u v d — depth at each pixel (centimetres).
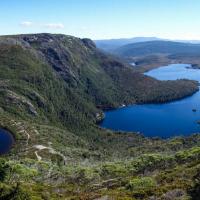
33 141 15450
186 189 3622
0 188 3728
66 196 4547
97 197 3972
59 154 12188
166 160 6150
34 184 5241
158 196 3609
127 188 4241
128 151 15662
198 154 5950
